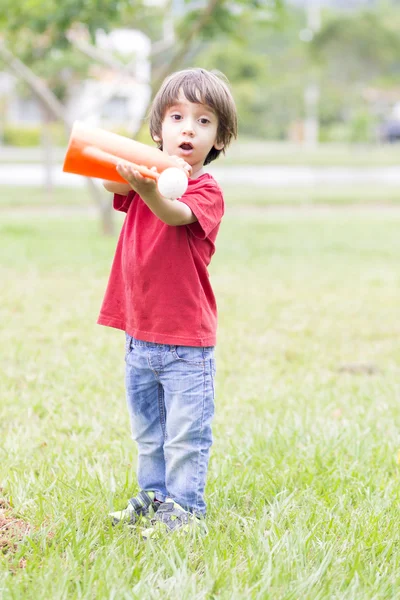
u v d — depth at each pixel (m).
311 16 59.16
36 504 3.84
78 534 3.50
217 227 3.51
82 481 4.12
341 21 55.50
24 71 14.78
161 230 3.40
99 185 14.90
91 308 8.74
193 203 3.26
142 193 3.06
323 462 4.57
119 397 5.74
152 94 13.27
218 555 3.36
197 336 3.45
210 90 3.39
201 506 3.66
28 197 22.31
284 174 32.34
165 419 3.68
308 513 3.82
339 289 10.53
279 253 13.55
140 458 3.76
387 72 60.31
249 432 5.02
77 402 5.61
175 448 3.53
